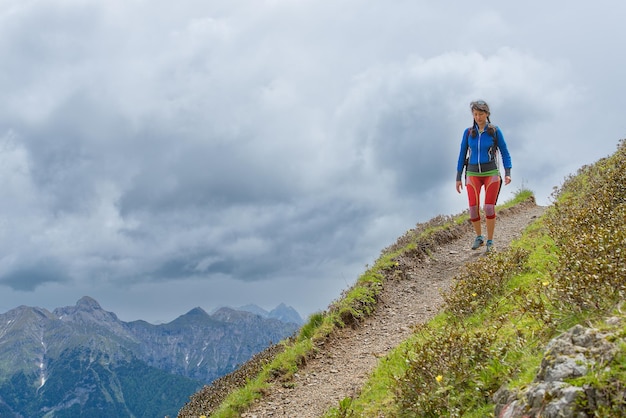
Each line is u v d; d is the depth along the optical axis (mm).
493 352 6203
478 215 14680
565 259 7312
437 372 6461
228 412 9711
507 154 13836
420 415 6336
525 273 9484
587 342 4559
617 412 3834
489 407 5418
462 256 15555
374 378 8727
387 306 13281
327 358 11172
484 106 13617
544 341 5945
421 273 15062
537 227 13812
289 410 9195
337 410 8031
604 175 13508
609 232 7285
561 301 6273
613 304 5684
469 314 8977
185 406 12773
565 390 4129
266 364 11602
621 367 4082
